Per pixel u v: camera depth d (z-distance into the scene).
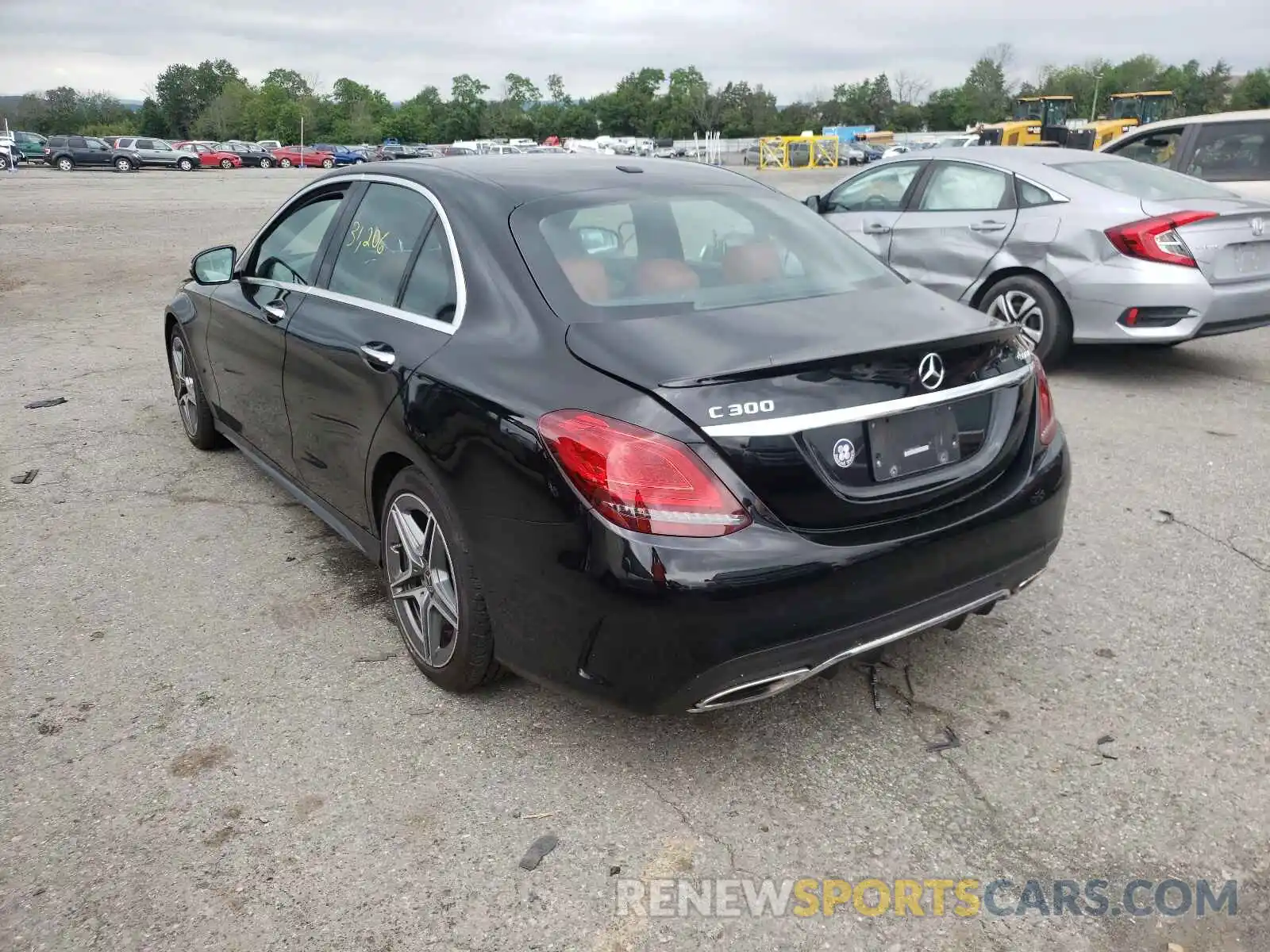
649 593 2.45
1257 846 2.58
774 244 3.44
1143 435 5.85
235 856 2.59
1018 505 2.93
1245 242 6.55
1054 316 6.99
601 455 2.48
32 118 149.12
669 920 2.38
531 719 3.16
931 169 7.82
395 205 3.68
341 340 3.56
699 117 135.25
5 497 5.02
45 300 10.88
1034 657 3.48
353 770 2.92
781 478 2.51
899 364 2.67
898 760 2.94
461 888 2.48
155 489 5.14
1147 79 134.12
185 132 143.00
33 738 3.08
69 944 2.32
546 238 3.14
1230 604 3.82
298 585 4.09
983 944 2.30
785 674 2.58
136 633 3.71
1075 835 2.63
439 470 2.94
